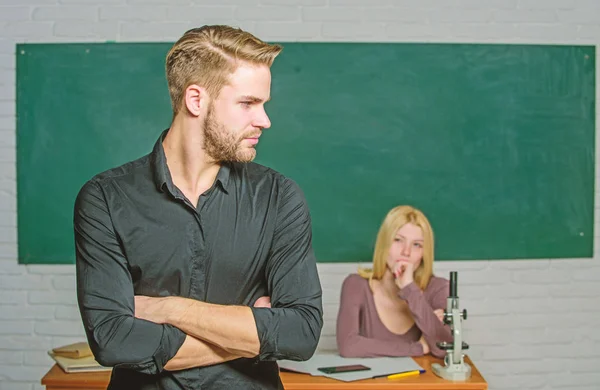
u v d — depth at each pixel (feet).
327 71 12.67
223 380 5.34
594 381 13.19
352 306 10.67
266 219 5.46
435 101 12.80
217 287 5.39
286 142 12.69
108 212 5.30
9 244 12.77
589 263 13.14
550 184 13.00
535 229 13.03
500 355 13.08
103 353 5.15
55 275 12.79
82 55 12.59
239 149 5.21
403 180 12.83
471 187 12.91
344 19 12.67
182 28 12.62
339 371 9.09
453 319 9.05
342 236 12.81
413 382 8.80
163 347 5.16
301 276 5.50
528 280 13.06
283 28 12.64
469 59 12.80
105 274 5.27
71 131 12.65
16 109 12.63
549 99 12.94
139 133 12.66
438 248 12.92
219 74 5.09
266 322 5.24
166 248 5.31
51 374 8.85
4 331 12.80
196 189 5.34
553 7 12.88
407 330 10.73
